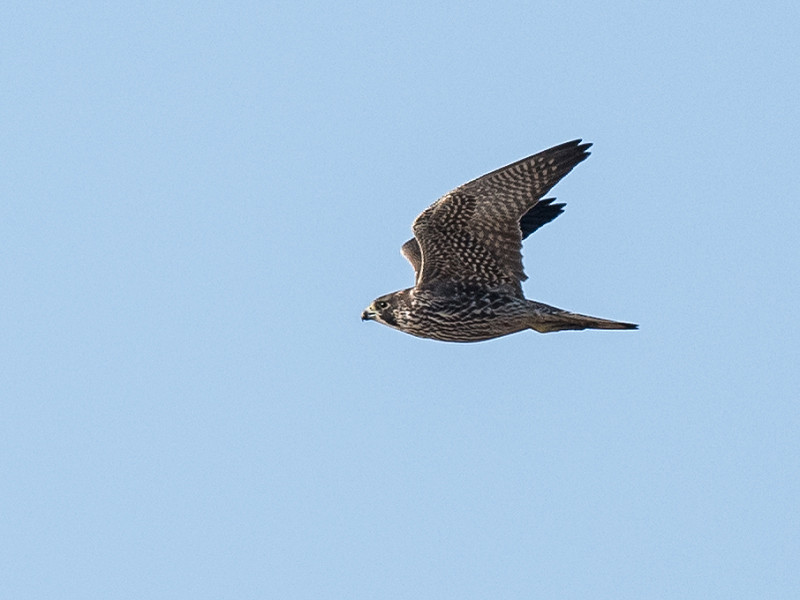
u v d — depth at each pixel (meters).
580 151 15.96
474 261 16.53
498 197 16.12
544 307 16.30
